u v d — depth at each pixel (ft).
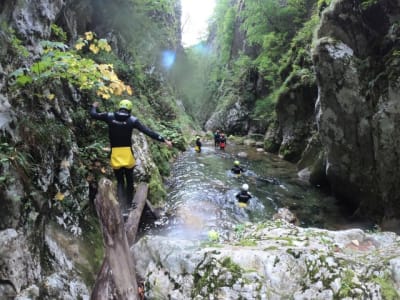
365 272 9.71
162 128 48.91
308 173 40.45
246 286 9.49
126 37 51.88
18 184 11.75
